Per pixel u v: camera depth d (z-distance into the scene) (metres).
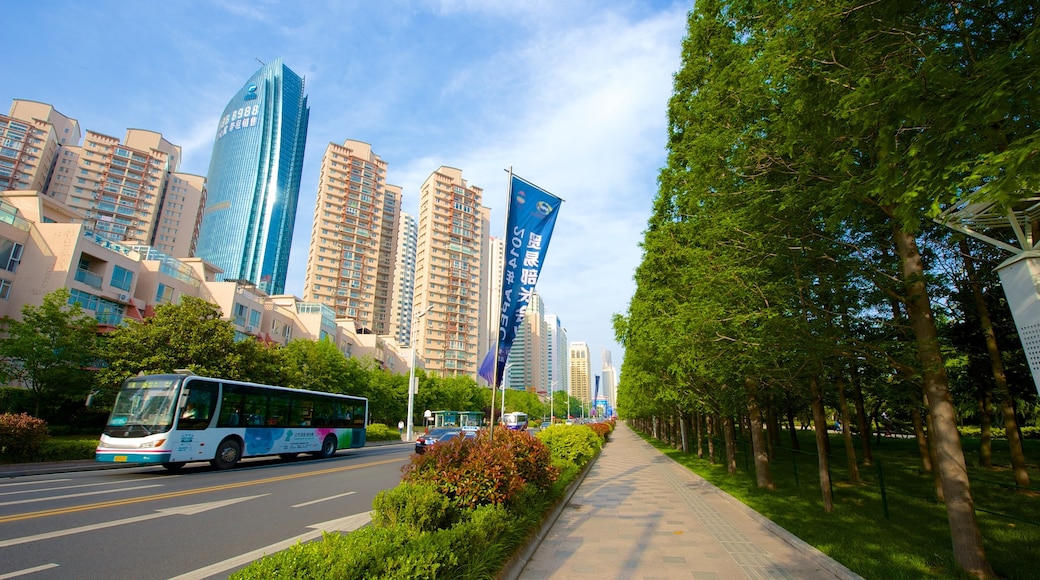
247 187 153.38
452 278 111.38
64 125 114.88
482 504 6.88
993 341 11.57
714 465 19.75
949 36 4.34
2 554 6.35
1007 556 6.46
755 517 9.26
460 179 120.94
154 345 22.30
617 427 89.12
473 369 112.25
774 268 7.59
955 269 11.73
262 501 10.88
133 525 8.17
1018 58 3.16
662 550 7.07
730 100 7.24
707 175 7.43
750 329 7.93
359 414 26.34
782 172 6.52
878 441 29.70
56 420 24.30
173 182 114.56
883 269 7.42
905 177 3.95
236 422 18.05
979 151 3.67
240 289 44.38
